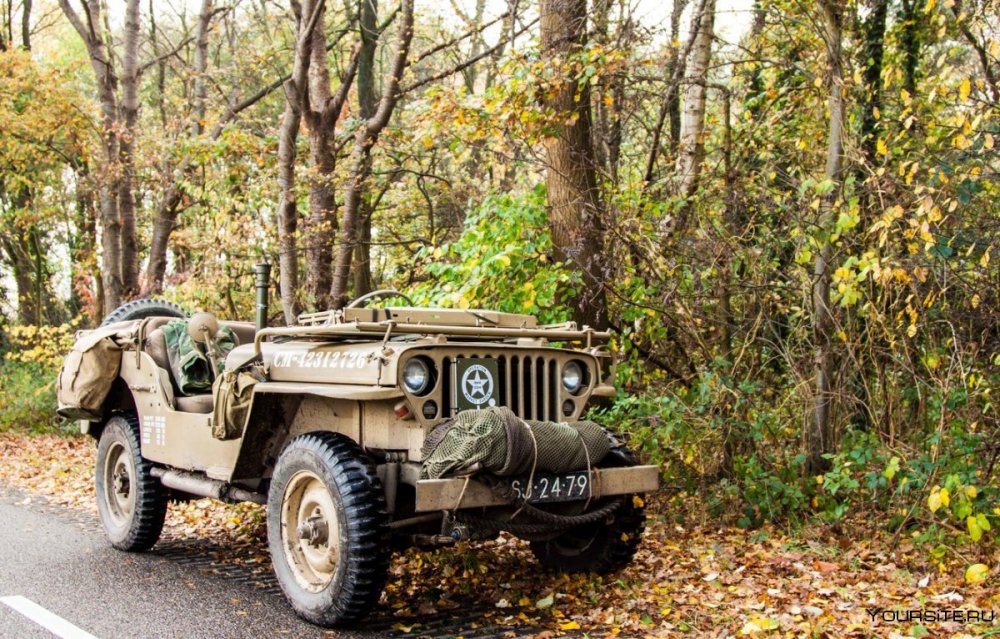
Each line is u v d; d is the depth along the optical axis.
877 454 6.61
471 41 16.12
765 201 7.59
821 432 7.23
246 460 5.80
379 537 4.80
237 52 17.11
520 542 6.82
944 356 6.84
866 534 6.73
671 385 8.13
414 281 13.13
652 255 8.14
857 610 5.12
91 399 7.07
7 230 21.41
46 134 16.67
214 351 6.66
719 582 5.74
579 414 5.43
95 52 14.81
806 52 9.20
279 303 16.41
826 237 7.01
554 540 5.99
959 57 7.77
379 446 5.17
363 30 14.32
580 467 5.07
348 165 13.39
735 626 4.87
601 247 8.17
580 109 8.43
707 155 9.77
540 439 4.89
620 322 8.61
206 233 15.51
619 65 8.47
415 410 4.89
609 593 5.50
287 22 18.81
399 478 5.04
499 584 5.79
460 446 4.70
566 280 7.97
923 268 6.51
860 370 7.00
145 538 6.76
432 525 5.13
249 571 6.30
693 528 7.13
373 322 5.40
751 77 10.27
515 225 8.35
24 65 16.36
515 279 8.43
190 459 6.25
